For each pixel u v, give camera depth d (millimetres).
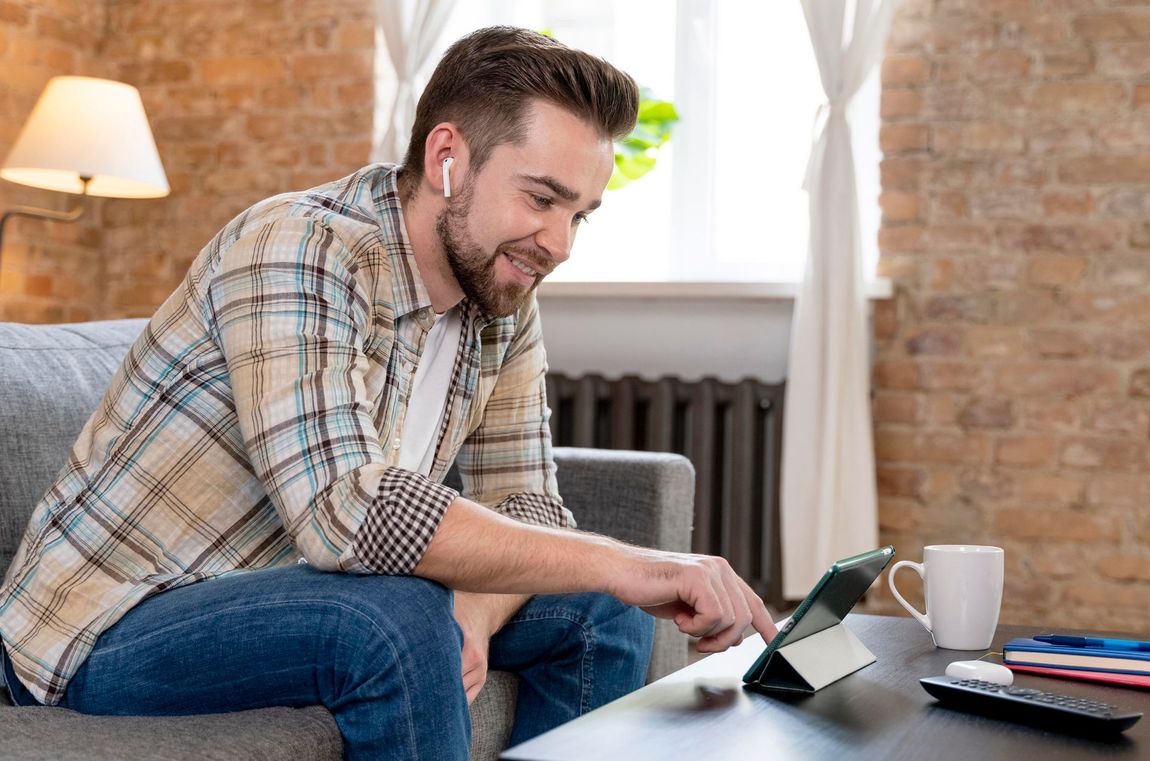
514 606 1391
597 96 1285
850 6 2990
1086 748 848
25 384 1524
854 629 1369
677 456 1975
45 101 2902
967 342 2961
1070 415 2887
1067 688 1065
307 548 1106
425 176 1347
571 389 3230
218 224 3592
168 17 3631
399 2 3285
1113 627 2848
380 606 1058
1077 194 2889
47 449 1504
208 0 3596
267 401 1130
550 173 1277
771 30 3301
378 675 1043
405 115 3277
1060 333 2896
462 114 1309
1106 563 2857
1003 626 1426
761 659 1043
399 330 1344
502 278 1339
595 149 1295
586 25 3441
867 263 3115
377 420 1318
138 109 2994
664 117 3271
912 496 2990
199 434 1214
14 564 1246
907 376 3000
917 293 2996
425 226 1350
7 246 3379
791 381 2936
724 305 3225
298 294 1164
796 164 3291
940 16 2982
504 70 1290
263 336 1150
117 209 3680
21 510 1452
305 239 1196
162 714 1129
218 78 3590
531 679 1416
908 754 829
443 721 1061
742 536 3033
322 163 3504
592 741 854
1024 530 2912
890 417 3010
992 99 2949
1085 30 2883
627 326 3309
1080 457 2877
